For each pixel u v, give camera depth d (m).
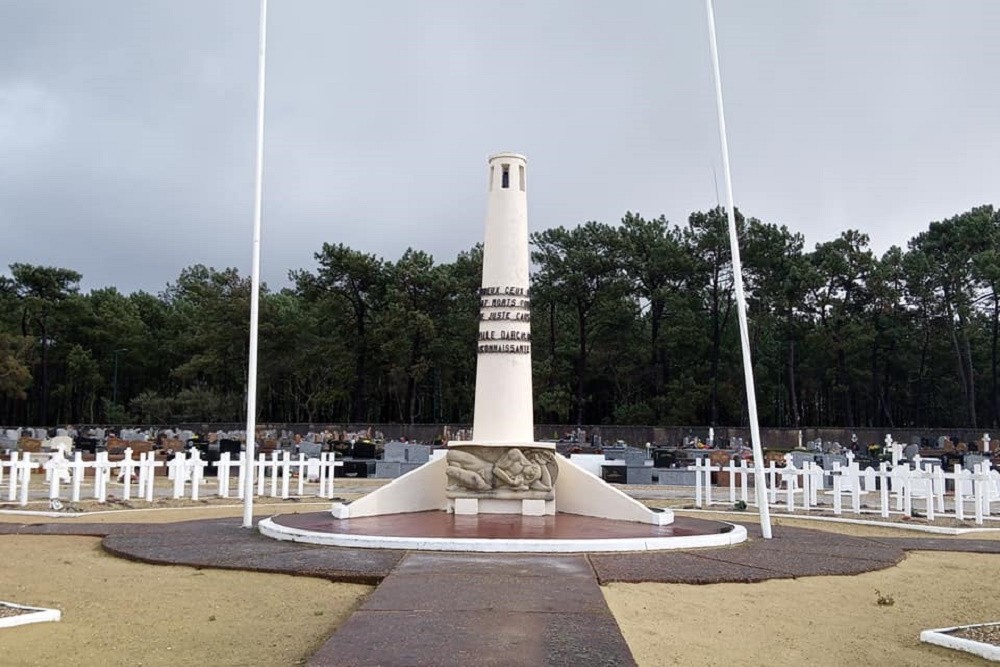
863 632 9.56
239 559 12.85
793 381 70.75
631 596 10.68
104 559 13.53
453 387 77.06
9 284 84.12
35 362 77.88
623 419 67.69
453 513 19.31
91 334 85.62
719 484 36.12
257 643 8.54
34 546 14.99
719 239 67.12
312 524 16.64
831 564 13.51
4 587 11.28
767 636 9.20
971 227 66.50
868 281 67.56
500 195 20.95
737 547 15.14
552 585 10.66
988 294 67.81
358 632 8.14
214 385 84.94
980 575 13.47
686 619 9.73
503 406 20.12
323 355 72.50
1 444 52.28
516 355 20.38
